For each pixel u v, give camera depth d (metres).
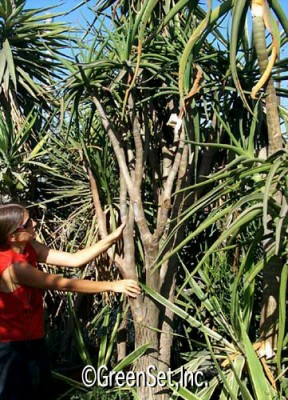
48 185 5.68
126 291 3.40
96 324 4.71
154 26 3.95
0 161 5.41
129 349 4.94
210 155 3.92
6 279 3.11
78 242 5.35
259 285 4.01
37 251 3.53
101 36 3.95
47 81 5.91
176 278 4.14
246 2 2.80
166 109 4.17
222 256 3.86
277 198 3.09
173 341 4.30
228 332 3.54
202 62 3.89
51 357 5.41
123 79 3.82
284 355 3.38
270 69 2.82
